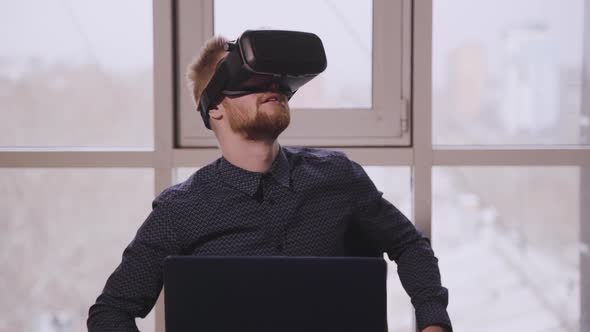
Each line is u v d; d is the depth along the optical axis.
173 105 2.09
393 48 2.08
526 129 2.13
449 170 2.14
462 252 2.16
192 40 2.09
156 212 1.47
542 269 2.17
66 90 2.15
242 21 2.11
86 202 2.18
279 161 1.48
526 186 2.15
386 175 2.14
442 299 1.45
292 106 2.12
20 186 2.18
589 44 2.10
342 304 1.04
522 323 2.18
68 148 2.15
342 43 2.11
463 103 2.12
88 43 2.13
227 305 1.05
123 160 2.08
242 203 1.46
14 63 2.14
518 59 2.11
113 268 2.20
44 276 2.21
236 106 1.34
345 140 2.10
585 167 2.10
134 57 2.13
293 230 1.46
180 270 1.05
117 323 1.38
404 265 1.52
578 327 2.18
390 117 2.09
